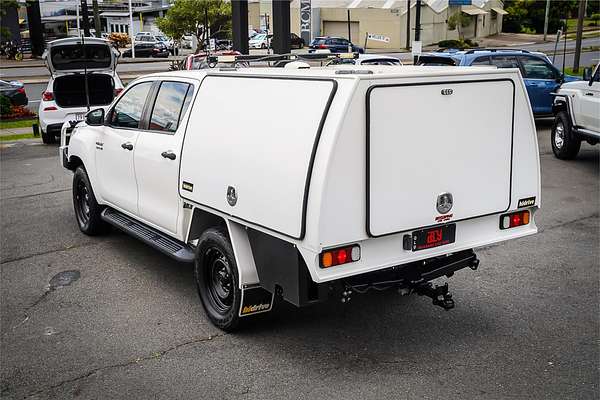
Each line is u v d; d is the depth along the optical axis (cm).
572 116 1171
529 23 6925
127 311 577
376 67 530
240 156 474
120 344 513
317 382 448
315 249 412
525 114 497
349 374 459
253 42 5053
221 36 3806
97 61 1486
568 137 1200
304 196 415
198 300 599
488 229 501
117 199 703
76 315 571
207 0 3644
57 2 7300
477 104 470
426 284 493
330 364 473
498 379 448
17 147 1541
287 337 518
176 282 646
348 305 579
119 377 462
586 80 1139
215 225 563
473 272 657
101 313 573
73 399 436
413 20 5762
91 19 7125
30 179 1161
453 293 604
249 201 464
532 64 1552
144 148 623
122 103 696
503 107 484
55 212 924
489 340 507
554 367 464
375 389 438
